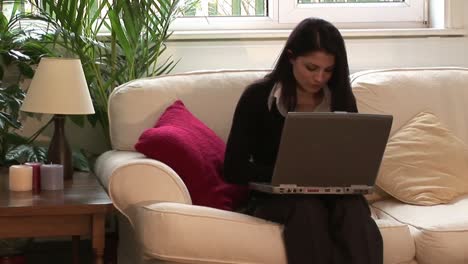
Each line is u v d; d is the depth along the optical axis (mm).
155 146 2574
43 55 3314
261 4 3916
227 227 2250
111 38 3371
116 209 2504
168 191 2393
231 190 2656
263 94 2525
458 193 2938
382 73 3227
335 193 2309
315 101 2596
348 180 2299
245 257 2250
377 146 2258
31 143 3361
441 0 3891
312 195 2328
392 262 2410
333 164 2252
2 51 3186
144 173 2398
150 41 3395
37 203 2365
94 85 3365
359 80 3176
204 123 2994
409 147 3012
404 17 4012
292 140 2186
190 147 2619
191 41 3619
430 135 3047
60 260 3488
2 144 3248
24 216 2350
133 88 2982
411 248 2453
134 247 2707
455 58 3859
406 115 3125
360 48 3766
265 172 2439
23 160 3064
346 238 2260
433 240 2457
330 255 2248
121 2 3205
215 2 3852
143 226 2270
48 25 3348
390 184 2941
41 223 2365
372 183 2336
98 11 3352
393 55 3795
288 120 2156
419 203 2855
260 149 2541
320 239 2248
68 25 3229
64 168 2822
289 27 3906
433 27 3986
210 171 2639
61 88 2701
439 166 2973
